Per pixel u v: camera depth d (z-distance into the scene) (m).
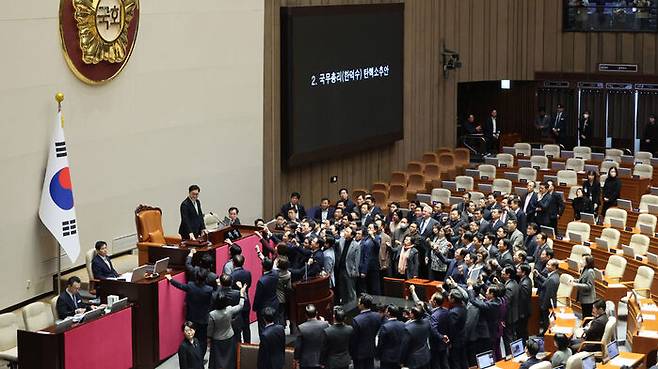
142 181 25.28
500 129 43.25
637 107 40.81
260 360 18.31
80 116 23.27
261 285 20.55
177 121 26.38
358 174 34.38
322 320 18.64
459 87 43.66
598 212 31.47
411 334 18.53
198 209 23.23
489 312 20.19
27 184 21.95
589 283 22.95
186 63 26.53
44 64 22.19
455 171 36.44
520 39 40.72
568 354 18.08
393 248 25.22
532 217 29.48
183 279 20.81
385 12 34.16
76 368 18.12
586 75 40.59
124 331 19.31
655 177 35.28
